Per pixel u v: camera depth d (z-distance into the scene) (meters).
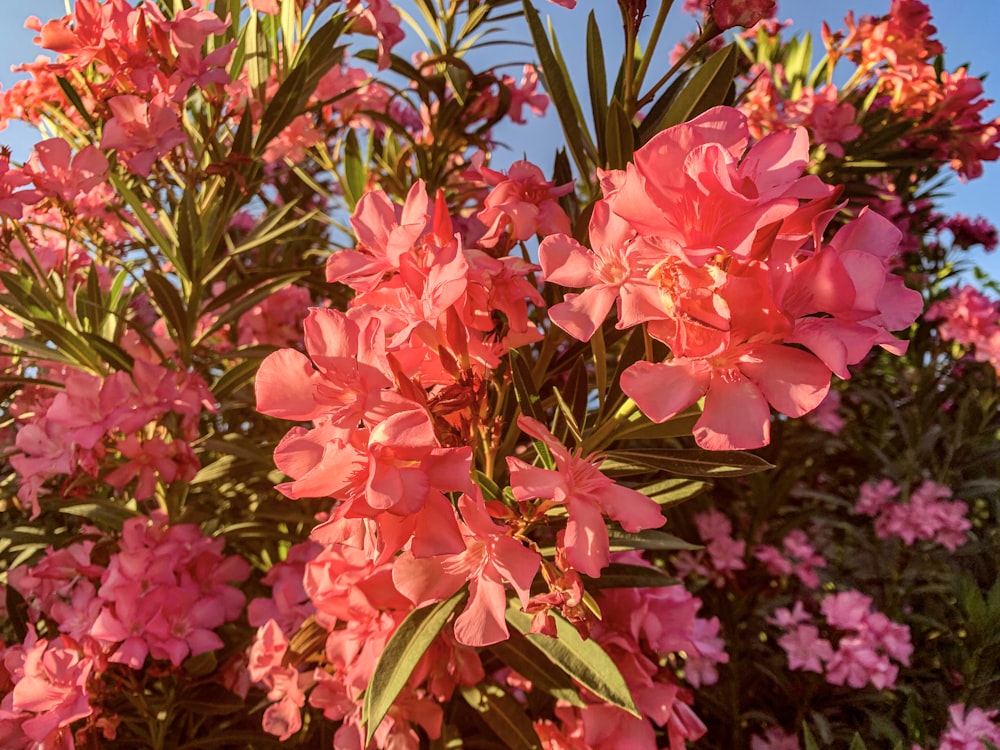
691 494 0.30
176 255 0.40
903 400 0.75
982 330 0.74
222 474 0.42
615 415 0.25
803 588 0.67
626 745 0.29
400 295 0.23
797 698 0.56
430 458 0.19
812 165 0.63
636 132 0.31
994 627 0.55
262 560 0.53
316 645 0.33
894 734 0.51
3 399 0.49
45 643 0.35
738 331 0.17
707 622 0.41
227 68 0.43
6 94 0.42
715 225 0.17
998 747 0.41
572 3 0.30
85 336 0.38
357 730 0.30
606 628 0.31
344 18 0.44
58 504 0.42
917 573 0.67
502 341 0.25
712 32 0.28
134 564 0.38
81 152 0.39
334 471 0.18
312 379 0.20
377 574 0.28
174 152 0.42
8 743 0.35
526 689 0.35
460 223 0.33
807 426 0.65
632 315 0.18
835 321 0.17
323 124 0.57
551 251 0.21
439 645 0.29
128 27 0.36
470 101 0.56
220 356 0.42
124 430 0.37
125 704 0.40
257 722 0.43
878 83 0.64
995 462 0.76
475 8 0.53
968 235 0.86
